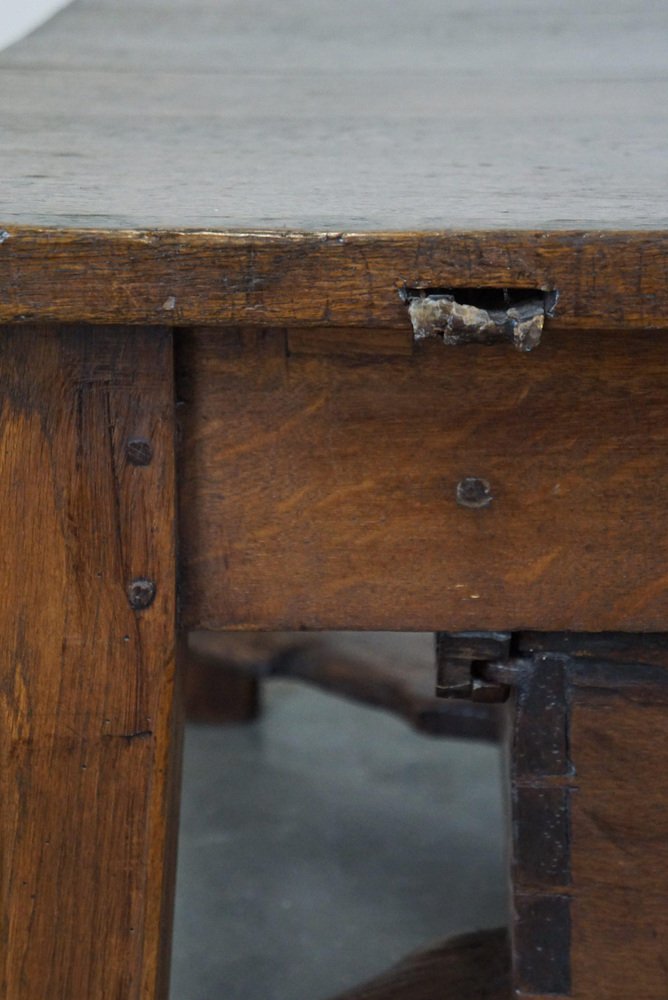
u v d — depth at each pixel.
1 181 0.85
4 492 0.82
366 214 0.79
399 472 0.82
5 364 0.81
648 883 0.86
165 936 0.87
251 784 1.64
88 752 0.84
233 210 0.79
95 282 0.76
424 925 1.32
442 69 1.36
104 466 0.81
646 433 0.81
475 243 0.76
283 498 0.82
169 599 0.82
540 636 0.85
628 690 0.85
